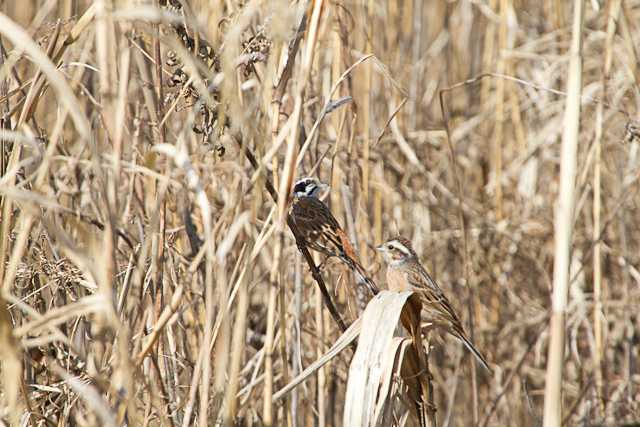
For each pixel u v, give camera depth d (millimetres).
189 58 6406
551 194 15148
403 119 14695
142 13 6082
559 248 6496
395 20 14578
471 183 15969
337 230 9758
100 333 6883
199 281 9836
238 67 7844
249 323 12062
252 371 10812
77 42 8734
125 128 9445
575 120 6574
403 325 8062
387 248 11250
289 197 7566
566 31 15594
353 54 12828
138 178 10070
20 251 6457
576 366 13992
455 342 14062
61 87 5742
